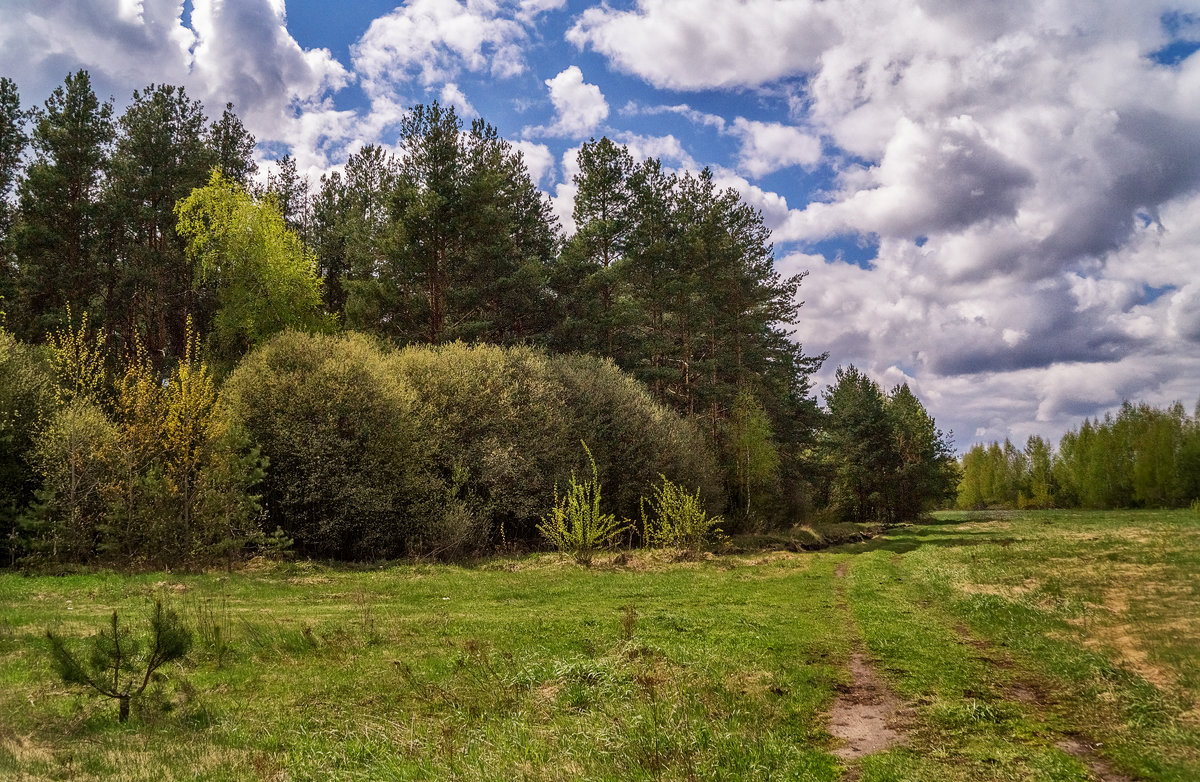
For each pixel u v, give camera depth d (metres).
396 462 30.05
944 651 13.07
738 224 56.31
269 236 39.59
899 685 10.95
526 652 12.74
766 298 55.75
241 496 24.62
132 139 41.59
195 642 13.21
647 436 39.91
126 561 23.34
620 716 8.92
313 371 30.31
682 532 31.91
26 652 12.01
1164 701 9.63
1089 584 19.48
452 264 42.12
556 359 40.69
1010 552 29.50
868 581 22.75
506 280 42.59
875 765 7.73
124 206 38.41
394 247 40.50
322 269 52.66
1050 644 13.11
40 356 29.55
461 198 41.12
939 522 63.81
